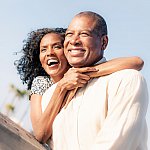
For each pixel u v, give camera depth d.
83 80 3.73
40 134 3.93
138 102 3.47
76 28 3.73
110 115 3.44
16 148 3.27
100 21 3.76
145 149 3.55
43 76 4.67
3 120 3.40
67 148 3.63
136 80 3.52
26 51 5.15
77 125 3.60
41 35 5.05
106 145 3.34
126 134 3.36
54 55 4.39
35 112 4.18
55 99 3.87
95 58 3.78
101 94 3.59
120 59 3.80
